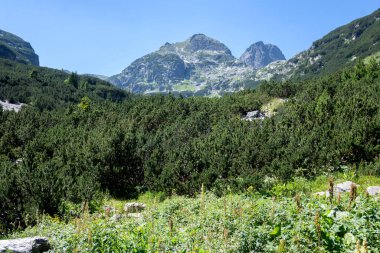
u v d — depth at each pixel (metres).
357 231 6.96
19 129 34.44
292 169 18.27
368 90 30.14
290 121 26.97
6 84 72.19
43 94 72.69
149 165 24.66
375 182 15.52
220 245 7.36
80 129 37.12
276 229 7.53
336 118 23.00
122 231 9.37
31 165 19.11
